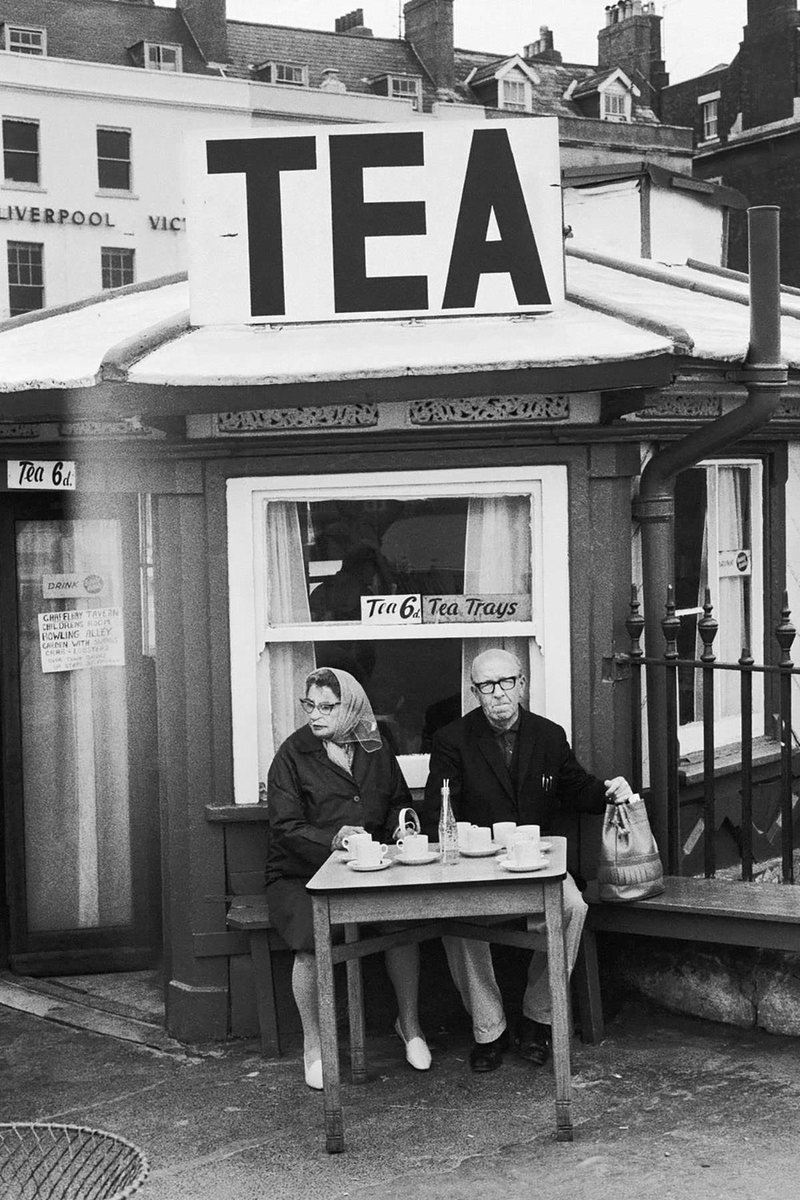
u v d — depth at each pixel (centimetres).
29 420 561
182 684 562
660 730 577
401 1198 420
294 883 512
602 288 712
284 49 4703
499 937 476
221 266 541
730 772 654
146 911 674
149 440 571
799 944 506
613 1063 517
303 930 501
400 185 535
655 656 579
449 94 4862
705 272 891
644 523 580
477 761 525
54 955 670
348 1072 522
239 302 541
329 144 535
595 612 552
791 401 662
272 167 537
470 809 523
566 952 507
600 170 930
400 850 483
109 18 4316
